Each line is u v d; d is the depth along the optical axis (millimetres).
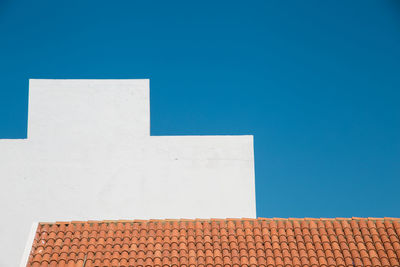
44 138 23484
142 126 23578
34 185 23031
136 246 15227
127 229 15828
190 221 16219
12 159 23266
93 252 14992
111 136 23516
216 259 14727
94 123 23625
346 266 14648
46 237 15492
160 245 15227
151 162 23219
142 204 22812
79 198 22938
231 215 22672
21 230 22594
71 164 23250
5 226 22625
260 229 15922
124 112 23734
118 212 22766
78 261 14641
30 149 23344
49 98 23812
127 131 23547
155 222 16125
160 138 23438
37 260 14672
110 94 23875
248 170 23109
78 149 23391
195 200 22812
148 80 24031
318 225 16031
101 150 23375
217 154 23250
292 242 15367
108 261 14664
